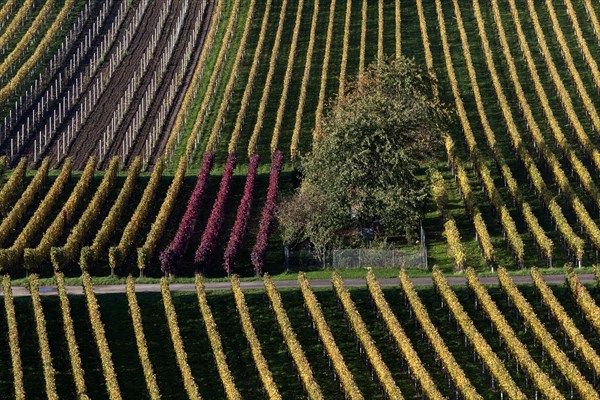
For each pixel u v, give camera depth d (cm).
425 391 19638
